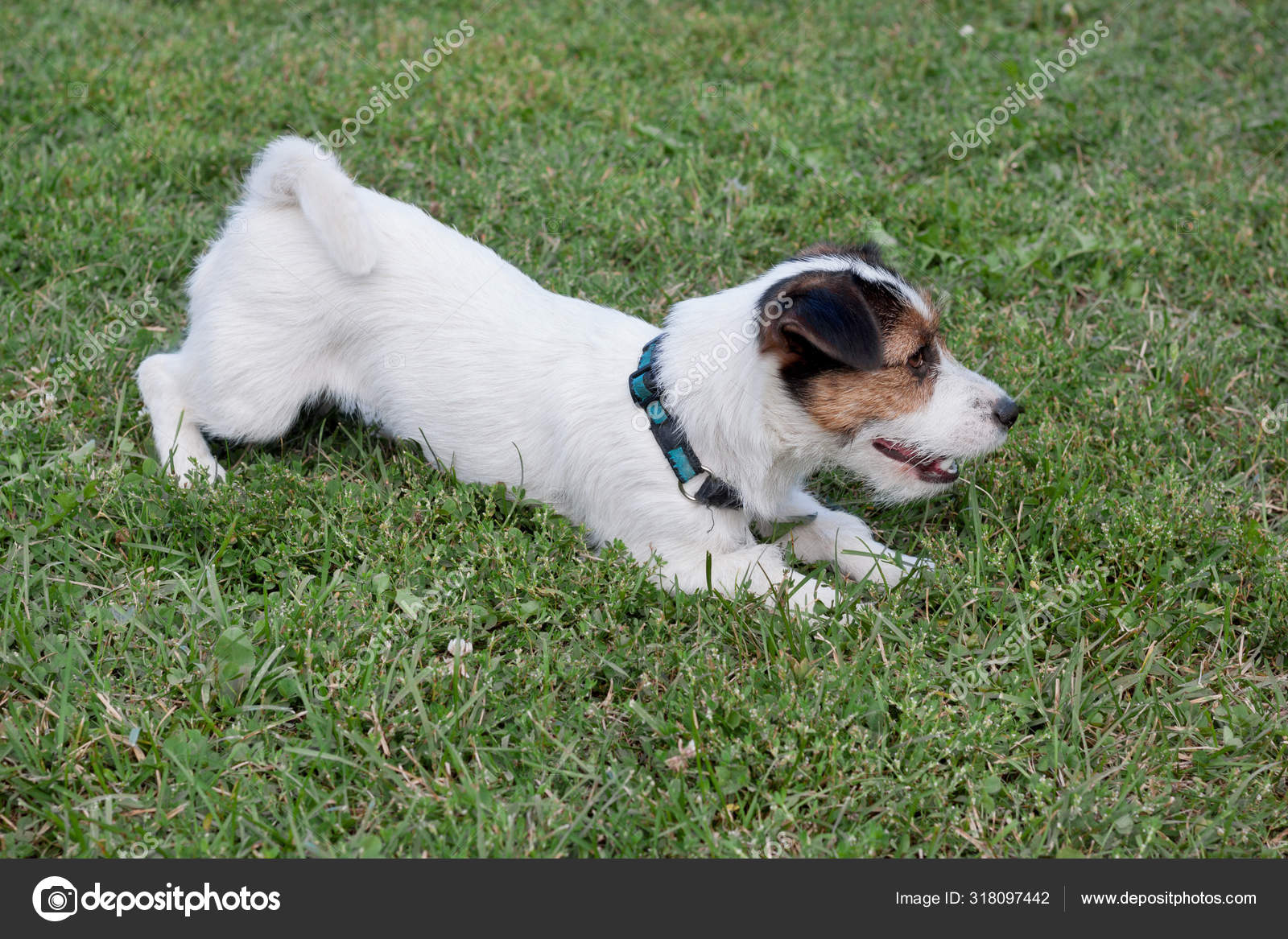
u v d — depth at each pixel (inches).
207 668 48.5
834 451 51.6
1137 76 79.3
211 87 74.4
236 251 54.2
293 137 56.1
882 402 50.7
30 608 50.0
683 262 64.8
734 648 50.6
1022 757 47.9
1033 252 65.9
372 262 52.7
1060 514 54.1
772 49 82.7
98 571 51.6
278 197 54.0
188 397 55.9
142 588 50.7
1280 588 51.9
